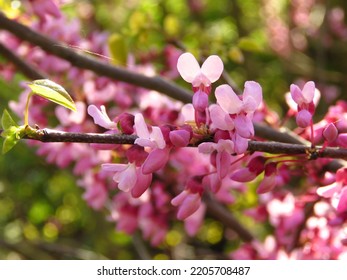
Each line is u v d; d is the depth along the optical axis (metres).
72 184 0.50
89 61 0.28
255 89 0.19
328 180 0.23
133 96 0.31
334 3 0.66
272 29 0.63
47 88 0.19
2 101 0.40
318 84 0.53
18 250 0.47
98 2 0.54
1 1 0.28
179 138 0.19
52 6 0.28
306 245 0.28
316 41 0.61
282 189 0.30
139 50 0.35
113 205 0.32
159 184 0.30
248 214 0.30
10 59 0.29
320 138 0.21
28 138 0.19
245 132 0.19
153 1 0.56
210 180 0.20
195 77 0.20
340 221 0.24
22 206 0.58
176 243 0.42
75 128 0.26
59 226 0.59
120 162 0.24
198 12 0.58
